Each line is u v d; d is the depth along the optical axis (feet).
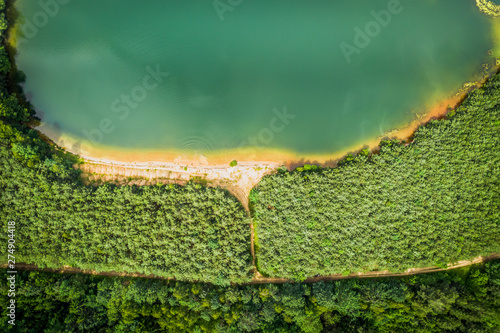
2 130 174.91
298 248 184.03
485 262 191.62
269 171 197.26
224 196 188.34
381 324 175.42
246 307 176.76
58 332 166.20
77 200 182.50
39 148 185.26
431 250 184.85
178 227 183.01
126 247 182.60
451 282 185.47
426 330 173.68
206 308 176.35
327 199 186.60
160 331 174.29
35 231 177.78
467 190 188.96
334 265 183.62
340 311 177.27
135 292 173.06
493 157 189.37
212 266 181.78
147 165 196.65
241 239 184.03
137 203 184.96
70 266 186.39
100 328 173.37
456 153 191.11
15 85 197.16
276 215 185.68
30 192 178.50
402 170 189.67
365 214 185.68
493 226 185.06
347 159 194.08
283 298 175.01
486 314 170.09
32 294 171.12
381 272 191.62
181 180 195.72
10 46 197.57
